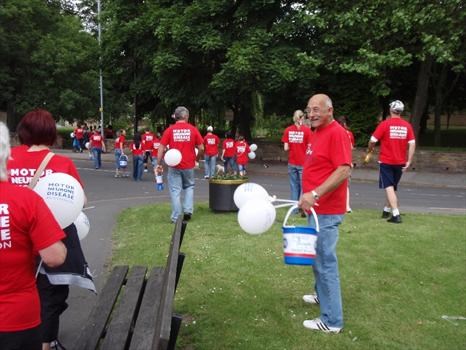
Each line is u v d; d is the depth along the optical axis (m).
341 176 4.16
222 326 4.54
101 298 4.26
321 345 4.15
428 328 4.49
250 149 20.33
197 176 20.75
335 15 21.59
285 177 20.95
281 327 4.51
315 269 4.46
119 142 19.81
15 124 41.12
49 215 2.49
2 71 38.41
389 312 4.86
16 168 3.72
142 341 3.27
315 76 22.62
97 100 41.62
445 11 19.64
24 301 2.45
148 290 4.30
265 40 22.42
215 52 24.22
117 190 15.65
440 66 27.12
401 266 6.22
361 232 8.11
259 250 6.99
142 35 25.38
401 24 20.03
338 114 24.95
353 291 5.41
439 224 8.87
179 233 4.14
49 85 39.78
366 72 20.69
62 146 40.97
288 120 33.75
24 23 38.44
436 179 19.77
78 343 3.53
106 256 7.09
